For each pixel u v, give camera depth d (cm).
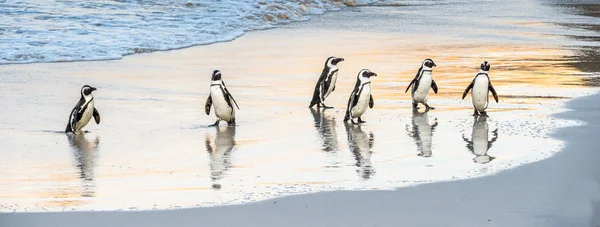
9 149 1684
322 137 1781
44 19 3772
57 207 1265
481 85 1938
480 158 1552
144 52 3152
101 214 1221
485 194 1293
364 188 1345
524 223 1147
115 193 1349
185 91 2355
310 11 4612
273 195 1310
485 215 1188
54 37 3353
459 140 1717
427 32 3691
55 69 2733
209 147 1697
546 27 3862
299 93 2333
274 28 3916
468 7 4844
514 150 1608
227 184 1398
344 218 1185
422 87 2042
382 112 2048
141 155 1633
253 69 2731
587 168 1448
